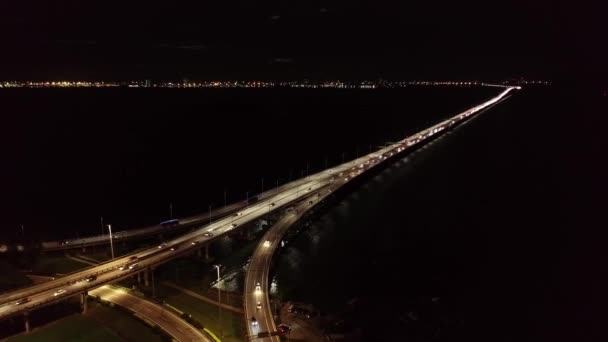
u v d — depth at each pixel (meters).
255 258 132.50
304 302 116.69
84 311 109.12
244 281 120.94
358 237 161.62
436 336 104.94
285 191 199.75
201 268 135.62
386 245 154.62
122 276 116.62
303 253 147.25
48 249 142.62
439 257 145.38
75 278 115.88
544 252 149.50
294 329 103.06
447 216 184.25
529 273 135.12
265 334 96.56
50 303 104.06
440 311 115.00
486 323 110.25
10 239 156.00
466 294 123.12
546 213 187.75
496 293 123.75
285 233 151.00
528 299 121.06
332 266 137.75
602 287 126.88
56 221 187.62
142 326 102.56
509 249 151.75
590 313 114.62
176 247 136.38
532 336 105.88
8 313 98.12
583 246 153.88
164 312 107.44
